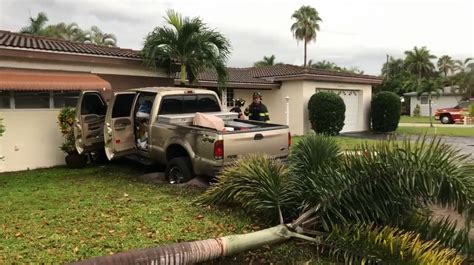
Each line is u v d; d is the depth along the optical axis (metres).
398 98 20.72
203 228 5.28
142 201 6.65
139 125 9.05
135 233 5.08
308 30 49.81
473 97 46.75
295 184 5.09
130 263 3.49
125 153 9.02
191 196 6.92
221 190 5.92
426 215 4.64
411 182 4.26
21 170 10.22
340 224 4.49
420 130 22.55
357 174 4.54
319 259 4.39
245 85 18.47
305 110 19.05
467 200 4.05
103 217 5.75
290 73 19.48
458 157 4.38
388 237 3.93
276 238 4.43
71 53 10.48
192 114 8.70
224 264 4.36
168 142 8.07
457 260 3.95
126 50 12.93
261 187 5.22
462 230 4.29
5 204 6.55
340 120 18.20
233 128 7.70
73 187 7.86
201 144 7.30
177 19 12.11
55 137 10.93
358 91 21.56
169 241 4.82
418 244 3.83
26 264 4.12
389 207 4.45
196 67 12.54
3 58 9.59
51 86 9.61
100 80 10.59
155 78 12.58
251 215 5.67
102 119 10.22
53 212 6.03
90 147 9.98
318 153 5.40
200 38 12.17
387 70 65.69
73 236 4.96
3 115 10.01
